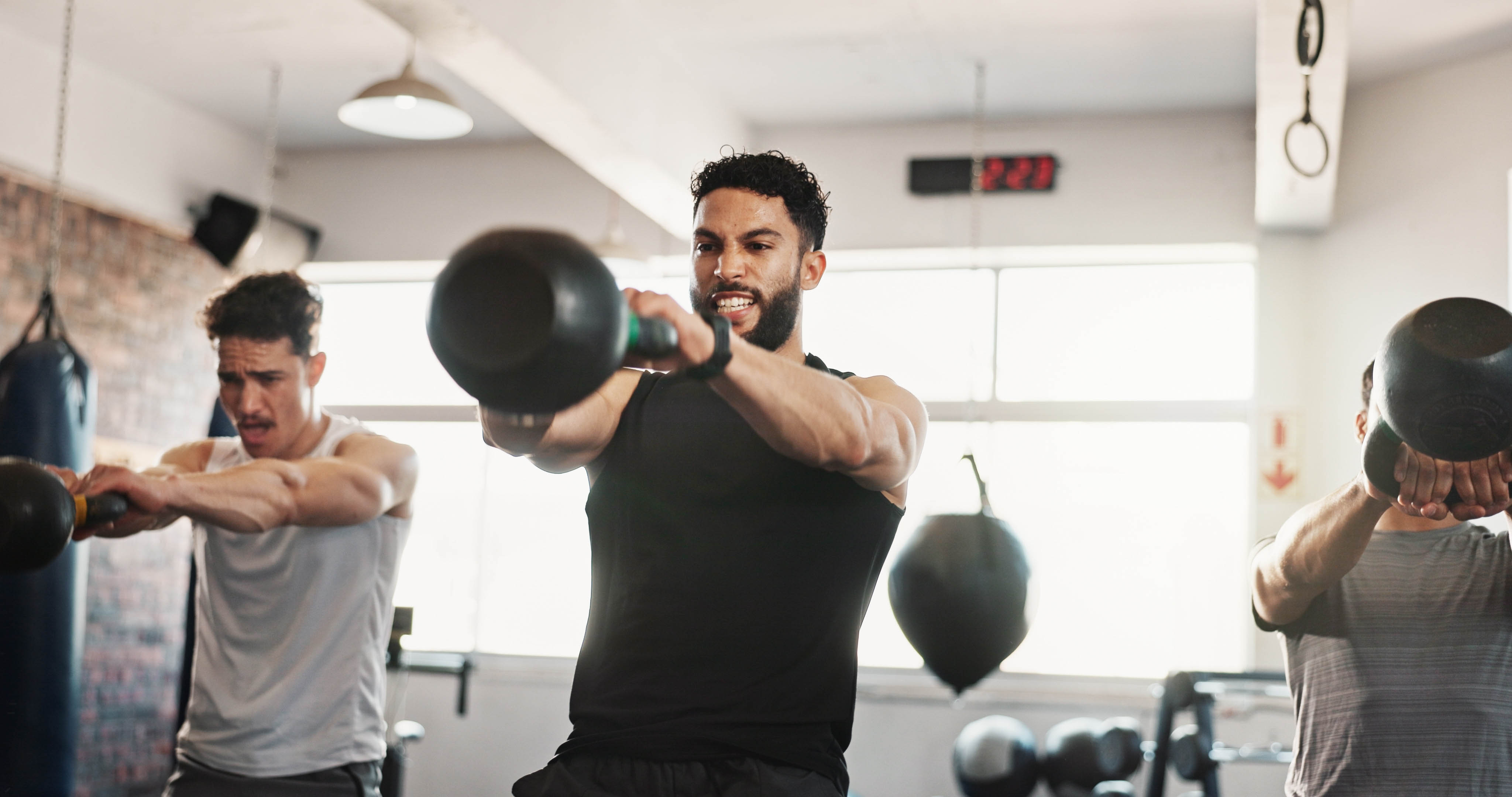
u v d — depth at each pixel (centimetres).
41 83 626
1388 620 232
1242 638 663
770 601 150
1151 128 678
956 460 707
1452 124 596
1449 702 225
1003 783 589
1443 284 592
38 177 624
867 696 690
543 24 492
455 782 732
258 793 251
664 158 599
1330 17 429
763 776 144
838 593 155
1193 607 673
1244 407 673
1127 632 678
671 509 154
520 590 770
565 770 149
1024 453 702
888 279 731
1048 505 695
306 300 267
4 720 420
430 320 94
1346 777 230
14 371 441
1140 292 701
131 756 666
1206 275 693
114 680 657
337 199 782
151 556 684
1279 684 497
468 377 93
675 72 616
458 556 778
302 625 256
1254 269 677
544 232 94
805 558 152
